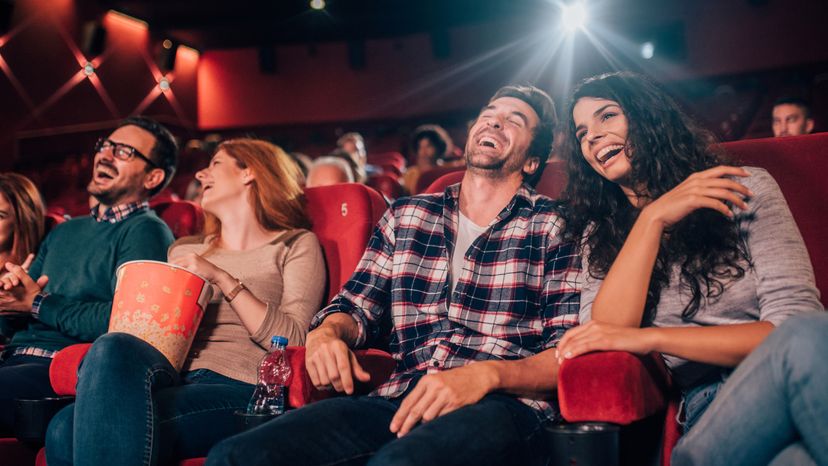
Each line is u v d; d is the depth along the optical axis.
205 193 1.71
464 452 1.06
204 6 9.20
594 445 0.95
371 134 9.88
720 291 1.17
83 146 7.56
